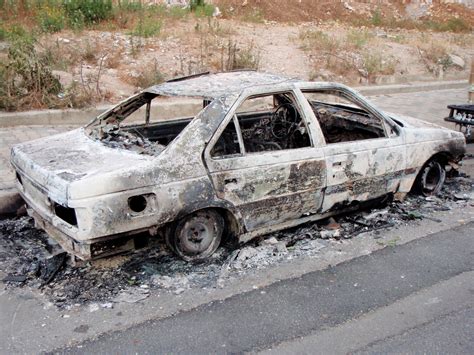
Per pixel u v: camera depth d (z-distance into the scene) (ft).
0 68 28.94
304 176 15.81
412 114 34.78
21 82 29.07
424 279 14.61
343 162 16.66
